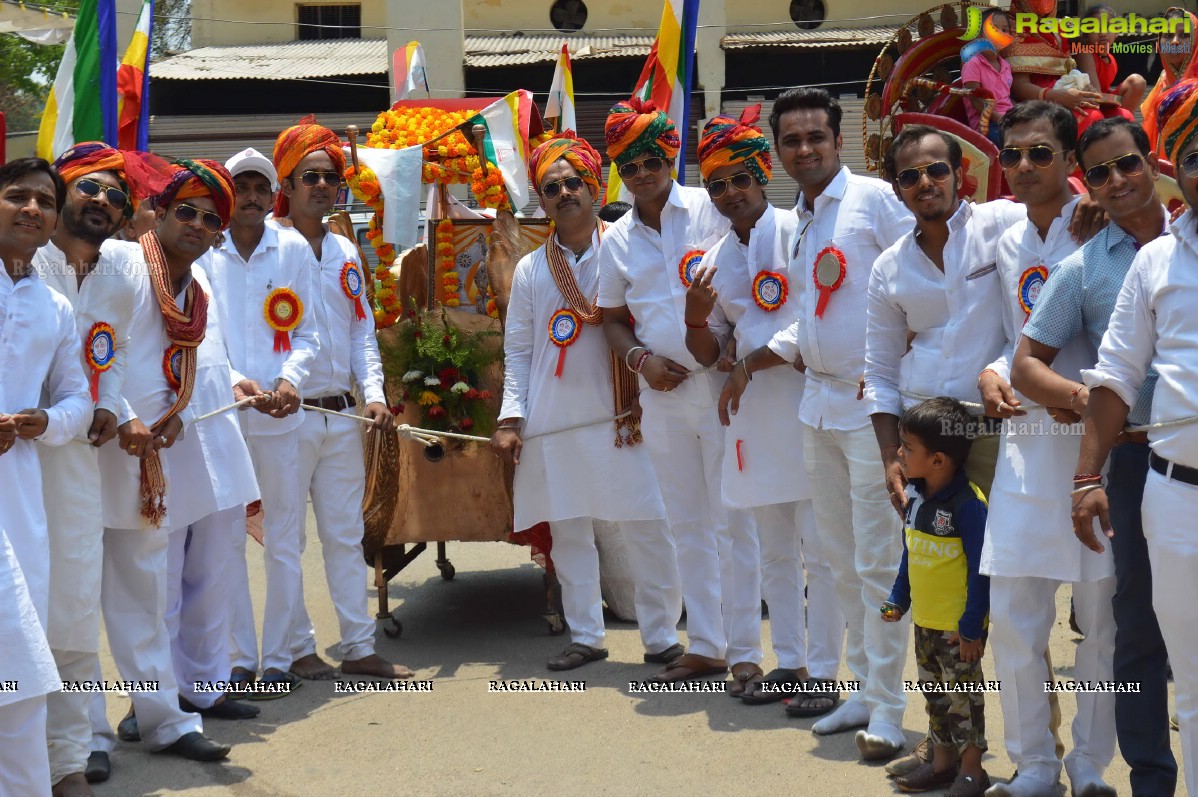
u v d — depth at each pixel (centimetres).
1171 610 337
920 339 420
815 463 473
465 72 1769
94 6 666
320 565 794
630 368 548
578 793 427
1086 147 361
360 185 670
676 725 496
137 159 471
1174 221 338
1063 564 366
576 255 586
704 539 556
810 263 466
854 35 1830
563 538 595
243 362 552
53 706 419
